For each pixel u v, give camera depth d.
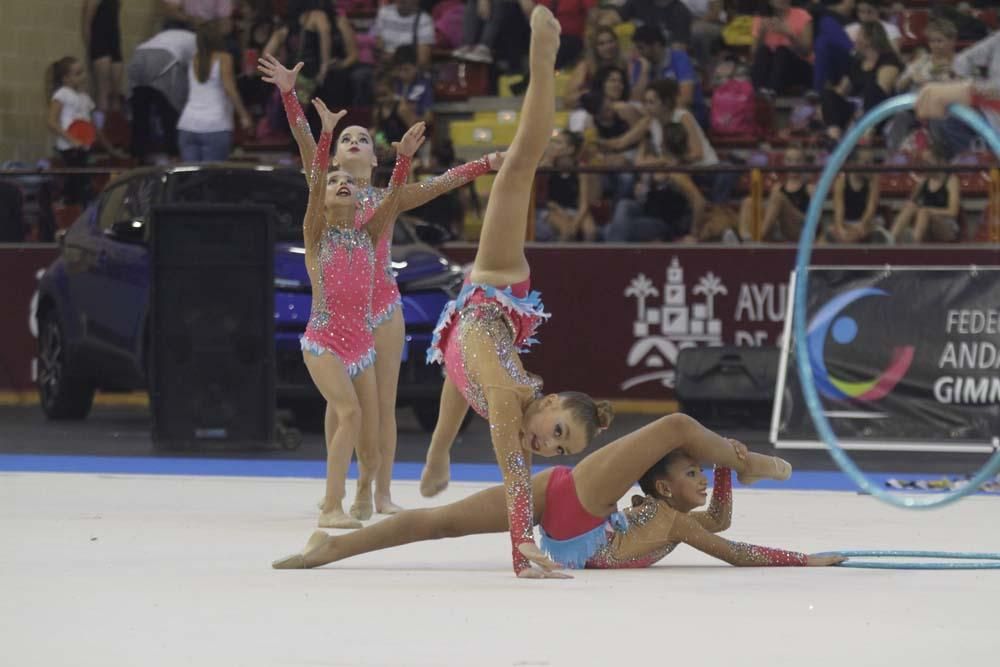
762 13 48.88
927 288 33.75
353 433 21.42
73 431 38.19
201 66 48.88
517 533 15.98
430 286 35.31
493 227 16.86
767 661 11.56
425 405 37.78
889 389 33.59
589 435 16.12
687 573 16.31
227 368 31.14
